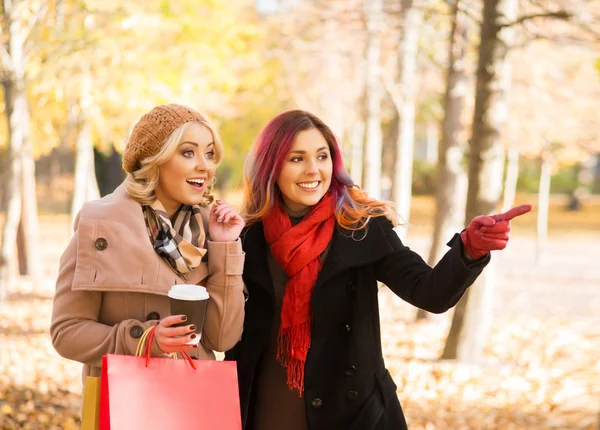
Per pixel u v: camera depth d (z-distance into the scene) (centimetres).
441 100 1919
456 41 1491
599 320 1827
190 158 392
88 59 1339
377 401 417
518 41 1416
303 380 414
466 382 1148
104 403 348
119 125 1631
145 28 1387
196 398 356
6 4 1233
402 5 1416
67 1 1327
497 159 1188
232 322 400
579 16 1081
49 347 1281
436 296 386
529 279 2620
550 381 1184
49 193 6600
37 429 838
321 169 424
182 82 1504
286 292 420
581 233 4800
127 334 367
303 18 2131
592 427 940
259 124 3117
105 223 381
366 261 416
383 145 3531
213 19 1622
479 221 368
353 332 418
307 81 2630
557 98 2094
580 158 2831
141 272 379
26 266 2167
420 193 7212
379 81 2042
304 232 418
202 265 402
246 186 444
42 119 1606
